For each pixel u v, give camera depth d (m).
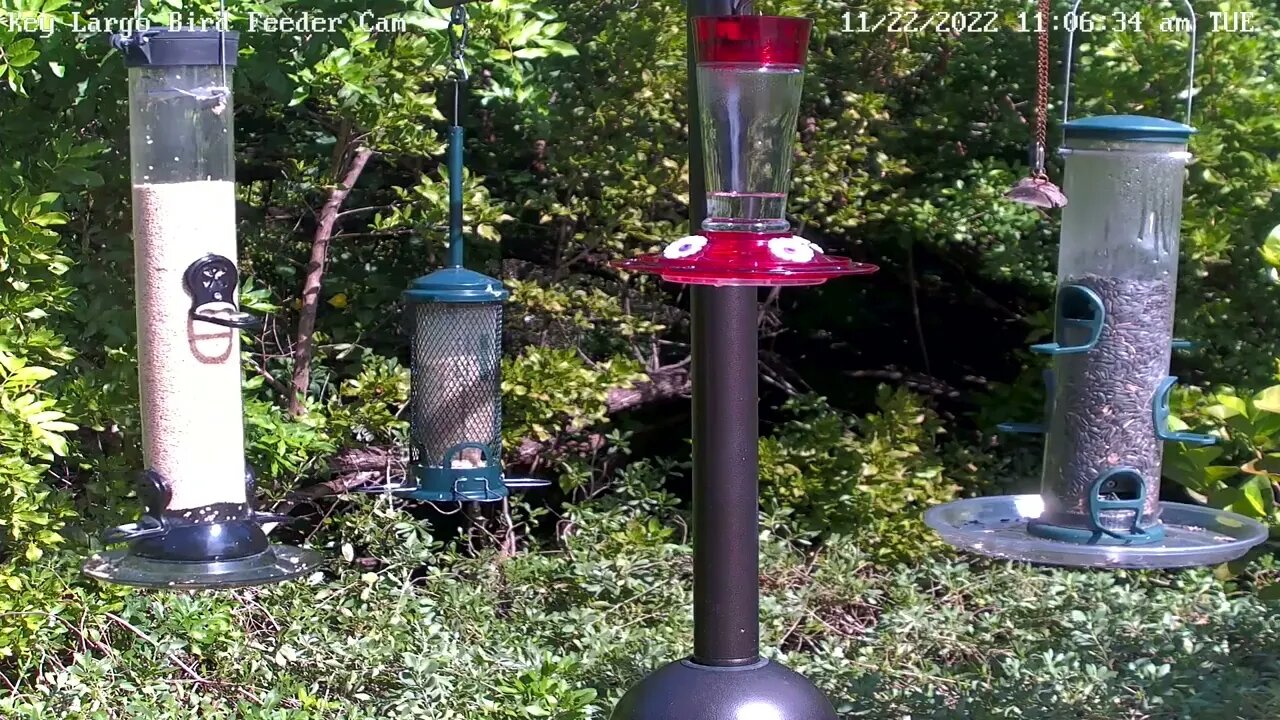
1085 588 5.29
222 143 3.29
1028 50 6.12
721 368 1.95
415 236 6.10
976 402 6.80
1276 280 5.27
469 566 5.57
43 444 4.46
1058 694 4.11
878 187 6.25
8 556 4.75
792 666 4.64
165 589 2.99
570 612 5.12
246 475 3.30
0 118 4.49
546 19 5.34
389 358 6.07
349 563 5.48
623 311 6.38
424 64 5.22
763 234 1.90
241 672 4.57
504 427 5.92
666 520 6.32
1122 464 3.37
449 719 4.18
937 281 7.23
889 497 5.97
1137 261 3.46
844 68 6.30
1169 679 4.22
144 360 3.25
